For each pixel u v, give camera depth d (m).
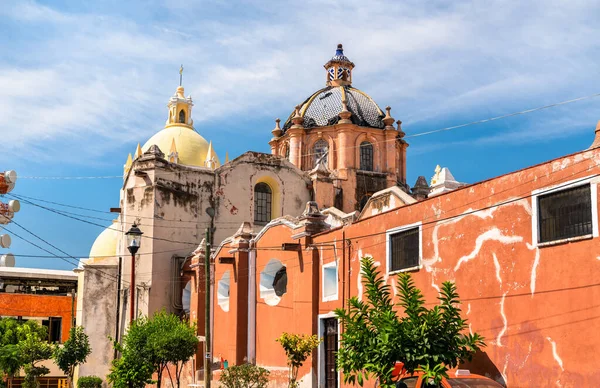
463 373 14.86
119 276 38.47
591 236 14.45
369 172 42.38
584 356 14.31
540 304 15.45
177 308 35.66
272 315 26.41
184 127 61.72
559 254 15.13
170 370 33.91
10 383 44.28
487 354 16.66
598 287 14.20
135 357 27.23
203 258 32.19
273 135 45.91
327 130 42.91
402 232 19.97
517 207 16.30
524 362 15.67
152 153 36.88
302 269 24.33
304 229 24.38
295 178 40.19
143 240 36.31
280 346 25.48
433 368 14.06
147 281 35.72
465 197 17.80
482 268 17.05
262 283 27.53
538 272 15.57
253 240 28.41
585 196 14.84
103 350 39.06
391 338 14.46
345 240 22.36
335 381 22.36
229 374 21.92
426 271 18.81
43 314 53.56
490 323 16.66
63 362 38.69
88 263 41.47
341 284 22.28
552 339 15.07
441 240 18.42
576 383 14.42
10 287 56.19
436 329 14.69
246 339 28.00
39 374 43.88
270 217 39.50
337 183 41.19
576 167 14.97
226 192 38.31
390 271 20.22
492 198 17.00
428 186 43.75
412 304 15.02
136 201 36.97
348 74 47.69
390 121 43.72
